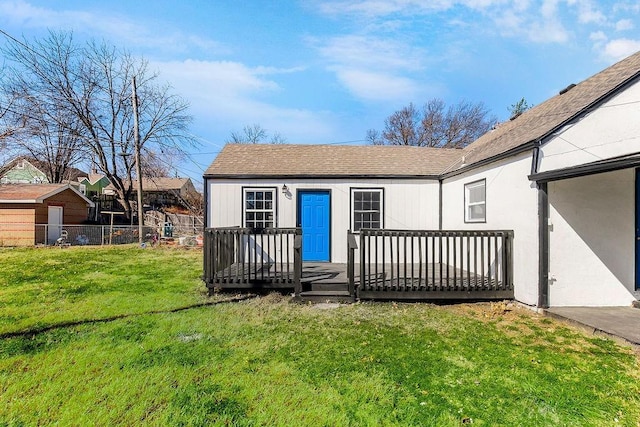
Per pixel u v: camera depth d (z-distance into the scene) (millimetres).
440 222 9172
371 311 5496
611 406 2734
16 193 16984
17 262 10719
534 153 5402
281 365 3457
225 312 5383
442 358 3641
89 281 7766
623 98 5426
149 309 5500
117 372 3273
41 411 2637
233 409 2676
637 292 5516
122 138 22875
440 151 11273
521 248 5797
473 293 5949
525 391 2957
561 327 4660
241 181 9031
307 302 6031
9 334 4289
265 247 9055
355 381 3129
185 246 15812
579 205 5434
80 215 20219
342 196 9125
